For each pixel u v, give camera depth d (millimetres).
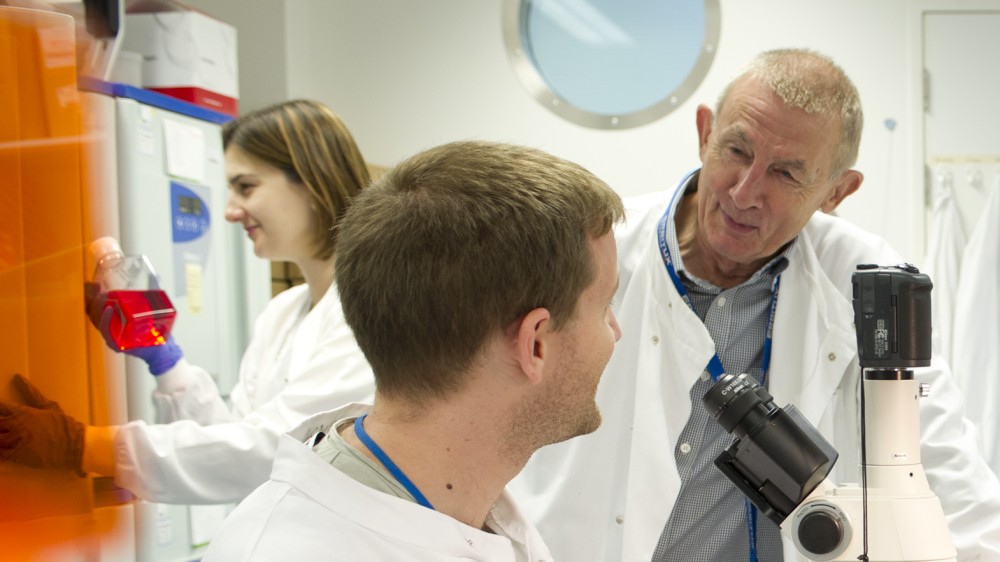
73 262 1596
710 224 1726
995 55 3449
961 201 3480
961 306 3314
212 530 2537
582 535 1798
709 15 3588
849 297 1874
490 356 986
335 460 1005
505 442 1028
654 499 1743
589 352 1036
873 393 1100
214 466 1810
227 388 2785
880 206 3525
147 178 2406
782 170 1620
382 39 3844
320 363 1912
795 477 1097
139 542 2170
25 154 1516
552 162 1022
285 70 3680
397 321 981
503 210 969
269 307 2377
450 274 963
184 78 2750
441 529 977
